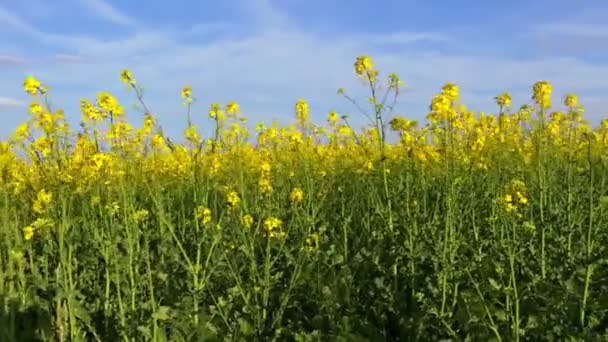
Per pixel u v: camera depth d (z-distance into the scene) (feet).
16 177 6.48
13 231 5.84
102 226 5.81
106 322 4.93
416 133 7.26
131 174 6.25
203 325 4.96
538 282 5.28
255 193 7.59
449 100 6.56
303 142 8.99
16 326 5.09
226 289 5.65
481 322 4.83
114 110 5.86
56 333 5.02
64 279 4.85
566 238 6.22
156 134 6.56
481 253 5.95
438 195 6.11
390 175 8.17
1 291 5.09
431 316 5.11
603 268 5.65
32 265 5.35
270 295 5.55
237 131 8.04
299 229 6.98
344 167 9.07
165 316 4.77
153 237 6.67
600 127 10.54
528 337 4.82
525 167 8.33
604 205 6.07
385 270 5.83
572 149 8.46
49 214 5.63
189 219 7.48
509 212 5.51
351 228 7.40
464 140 8.63
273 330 5.11
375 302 5.44
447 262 5.32
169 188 8.35
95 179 5.98
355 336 4.92
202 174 7.34
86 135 6.09
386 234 6.42
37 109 5.37
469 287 5.51
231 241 5.95
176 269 5.90
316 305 5.52
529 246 5.90
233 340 5.03
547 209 6.97
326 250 6.66
